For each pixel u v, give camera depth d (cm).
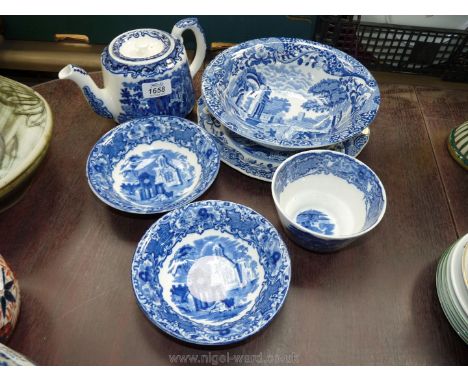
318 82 77
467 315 46
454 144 71
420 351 50
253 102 77
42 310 52
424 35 87
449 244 60
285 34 109
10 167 58
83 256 58
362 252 59
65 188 66
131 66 65
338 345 50
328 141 60
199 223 58
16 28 121
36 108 63
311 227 61
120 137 68
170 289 54
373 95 67
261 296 52
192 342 45
